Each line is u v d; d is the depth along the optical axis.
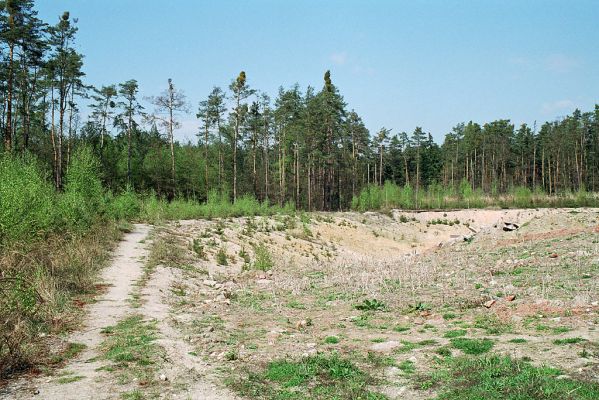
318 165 71.81
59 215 21.22
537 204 61.25
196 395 6.79
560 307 10.43
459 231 50.84
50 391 6.88
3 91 44.06
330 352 8.73
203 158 71.81
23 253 14.02
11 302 9.72
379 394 6.65
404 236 46.81
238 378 7.45
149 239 26.66
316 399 6.60
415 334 9.80
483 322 10.20
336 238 40.72
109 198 33.22
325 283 17.72
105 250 21.45
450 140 109.56
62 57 46.53
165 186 65.50
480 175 106.00
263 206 46.56
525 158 102.88
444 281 15.33
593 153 94.69
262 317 12.37
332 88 68.62
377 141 92.75
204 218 39.03
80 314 11.73
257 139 66.94
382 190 64.94
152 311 12.73
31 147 56.25
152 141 71.56
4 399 6.55
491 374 6.77
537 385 6.20
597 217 24.61
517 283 13.56
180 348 9.16
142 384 7.22
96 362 8.28
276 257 30.20
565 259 16.42
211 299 15.45
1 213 15.66
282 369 7.71
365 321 11.33
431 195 66.81
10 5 38.50
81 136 62.12
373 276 17.84
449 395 6.36
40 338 9.43
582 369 6.65
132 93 55.31
